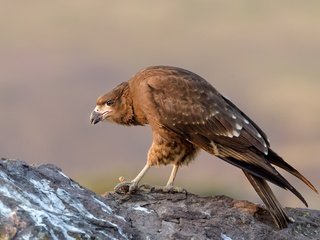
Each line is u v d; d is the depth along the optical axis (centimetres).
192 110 1182
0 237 872
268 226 1068
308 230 1100
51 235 882
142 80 1227
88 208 970
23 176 972
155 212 1034
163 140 1196
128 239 950
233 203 1112
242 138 1152
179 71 1225
